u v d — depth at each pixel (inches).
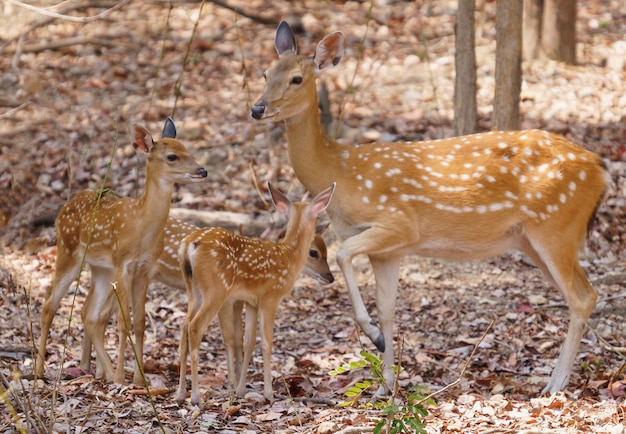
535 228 437.4
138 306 417.1
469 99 626.2
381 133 726.5
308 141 437.4
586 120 733.9
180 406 384.5
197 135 745.6
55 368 438.6
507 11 571.8
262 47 896.3
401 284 582.9
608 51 860.0
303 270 486.3
